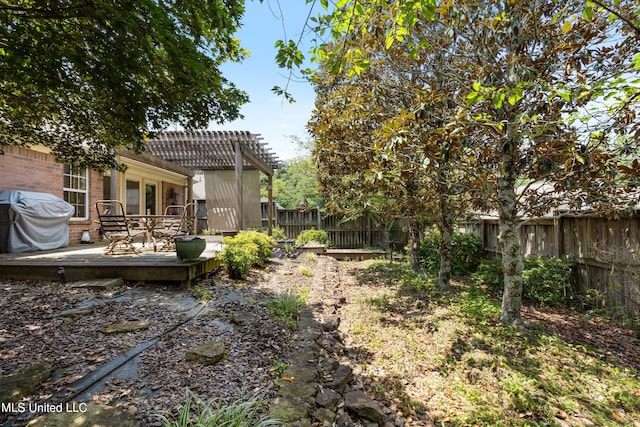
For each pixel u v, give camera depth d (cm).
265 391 217
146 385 206
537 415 233
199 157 971
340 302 488
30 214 570
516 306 393
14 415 167
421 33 390
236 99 404
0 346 242
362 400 232
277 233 1165
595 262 465
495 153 376
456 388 268
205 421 163
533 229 605
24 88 362
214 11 309
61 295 373
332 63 266
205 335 293
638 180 276
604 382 275
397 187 524
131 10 252
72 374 210
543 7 341
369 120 494
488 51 345
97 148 525
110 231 547
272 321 350
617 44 331
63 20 262
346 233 1223
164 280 436
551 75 339
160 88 341
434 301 492
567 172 290
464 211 550
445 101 399
